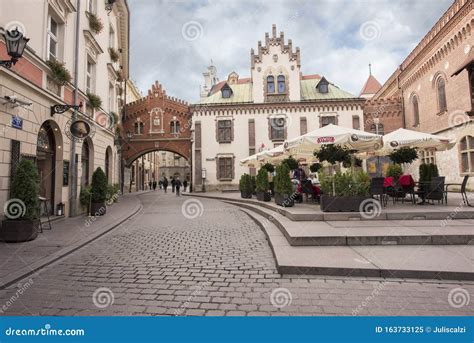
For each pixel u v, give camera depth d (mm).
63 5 10586
